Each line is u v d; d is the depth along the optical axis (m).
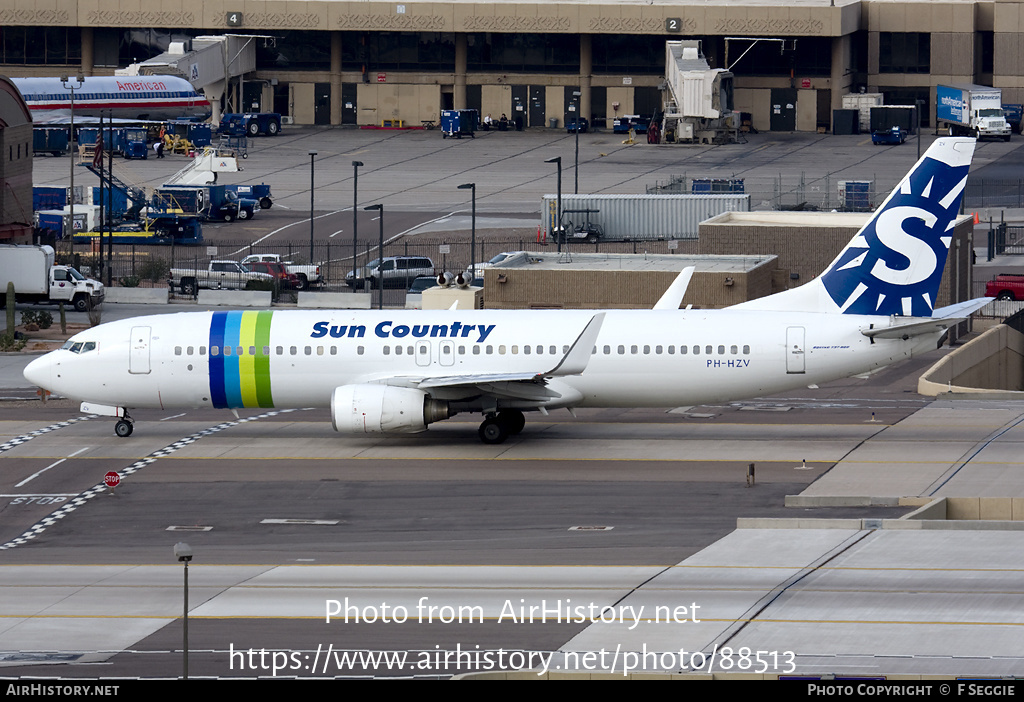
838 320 187.25
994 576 134.25
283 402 193.88
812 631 120.19
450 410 190.00
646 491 169.62
